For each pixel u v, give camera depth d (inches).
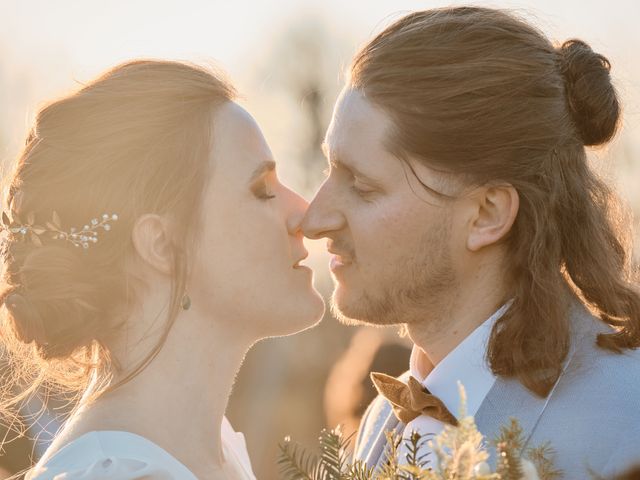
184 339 99.0
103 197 96.1
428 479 74.0
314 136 411.5
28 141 101.0
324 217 112.5
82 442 93.1
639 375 105.4
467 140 109.0
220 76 105.6
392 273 111.6
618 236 123.3
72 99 97.9
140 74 99.6
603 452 101.4
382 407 127.3
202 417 99.3
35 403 143.6
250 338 103.0
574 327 110.1
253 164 101.1
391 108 110.5
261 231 101.0
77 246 95.8
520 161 109.8
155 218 97.1
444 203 110.0
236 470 105.0
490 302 110.9
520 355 105.9
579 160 113.8
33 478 91.5
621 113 125.0
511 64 111.0
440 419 108.3
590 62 113.5
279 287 101.9
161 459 92.7
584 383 105.3
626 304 111.2
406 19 116.0
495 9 116.3
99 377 101.3
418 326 113.6
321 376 265.1
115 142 96.1
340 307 115.0
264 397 261.1
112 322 98.0
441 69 110.2
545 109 111.3
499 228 109.6
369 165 110.9
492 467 102.3
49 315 95.8
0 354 108.6
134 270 97.7
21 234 97.3
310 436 260.1
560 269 111.7
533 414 104.9
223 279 99.2
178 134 97.9
